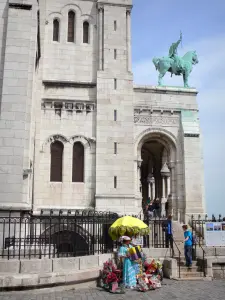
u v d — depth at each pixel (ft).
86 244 64.85
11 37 72.02
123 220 59.26
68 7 112.37
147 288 49.39
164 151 130.52
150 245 76.43
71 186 100.17
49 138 101.76
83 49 110.11
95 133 103.91
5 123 68.13
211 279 59.36
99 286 50.60
